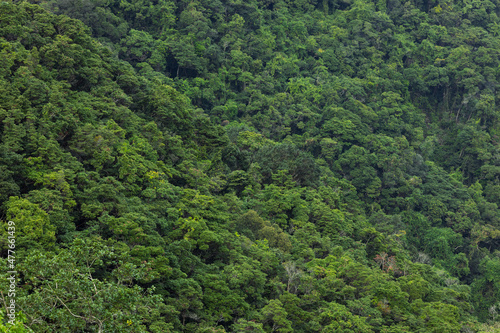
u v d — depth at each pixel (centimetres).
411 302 8425
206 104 15075
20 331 3050
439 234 13500
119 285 4356
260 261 7681
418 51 19888
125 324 3966
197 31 15850
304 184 10988
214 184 9150
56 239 6075
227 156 10350
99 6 14975
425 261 11888
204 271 6938
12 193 6291
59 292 3831
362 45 18825
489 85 18950
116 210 6862
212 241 7312
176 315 6059
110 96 9444
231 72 16000
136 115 9556
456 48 19712
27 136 7219
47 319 4019
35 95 7906
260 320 6681
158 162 8650
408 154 15525
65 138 7888
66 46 9381
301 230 9175
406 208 14075
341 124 14850
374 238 10075
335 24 19538
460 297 9050
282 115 15375
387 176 14375
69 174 6881
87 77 9425
